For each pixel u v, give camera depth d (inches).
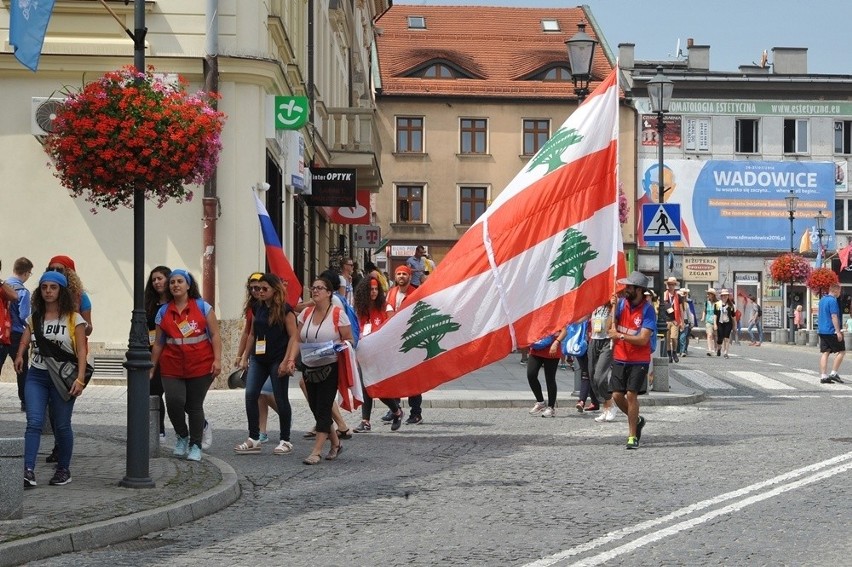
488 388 952.9
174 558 332.8
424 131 2923.2
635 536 358.6
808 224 3134.8
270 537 364.2
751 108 3115.2
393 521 390.3
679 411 810.8
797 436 645.9
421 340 628.7
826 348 1087.6
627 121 3061.0
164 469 482.6
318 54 1455.5
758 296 3117.6
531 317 627.8
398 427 682.2
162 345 522.0
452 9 3159.5
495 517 395.5
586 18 3225.9
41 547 331.6
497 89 2940.5
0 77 920.3
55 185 922.1
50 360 432.5
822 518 389.7
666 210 1020.5
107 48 919.7
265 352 561.9
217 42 913.5
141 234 448.5
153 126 449.4
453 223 2918.3
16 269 689.6
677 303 1406.3
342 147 1477.6
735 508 408.8
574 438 641.0
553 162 631.2
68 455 439.5
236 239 932.6
